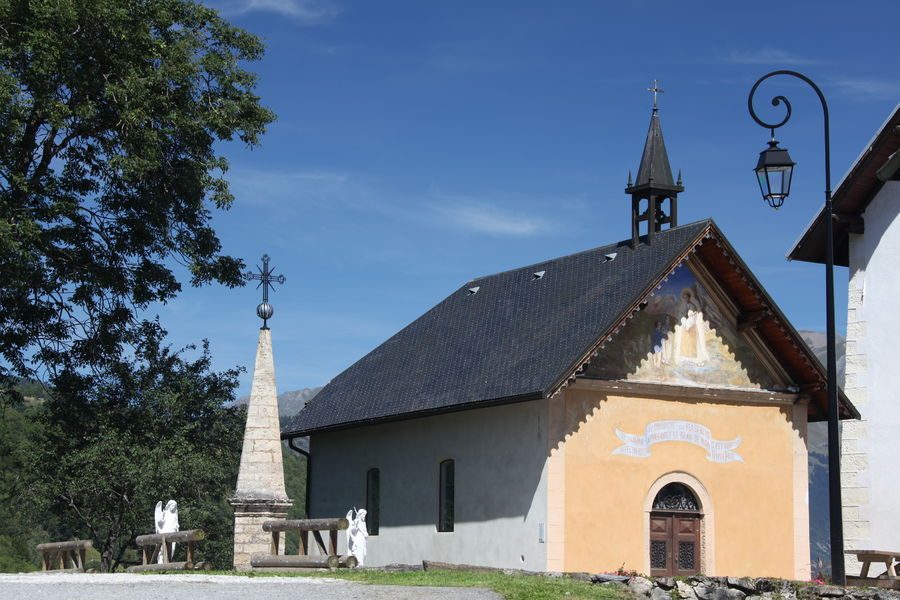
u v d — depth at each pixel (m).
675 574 32.84
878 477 33.44
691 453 33.44
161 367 47.19
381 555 37.88
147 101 33.81
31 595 19.20
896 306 33.62
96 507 48.34
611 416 32.38
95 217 37.28
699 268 34.06
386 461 38.38
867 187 34.25
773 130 25.03
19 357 37.78
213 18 37.12
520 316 36.44
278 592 19.69
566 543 31.19
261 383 32.47
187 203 37.25
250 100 36.97
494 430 33.53
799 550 34.59
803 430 35.25
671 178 36.47
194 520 48.03
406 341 42.06
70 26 32.22
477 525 33.66
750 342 34.88
